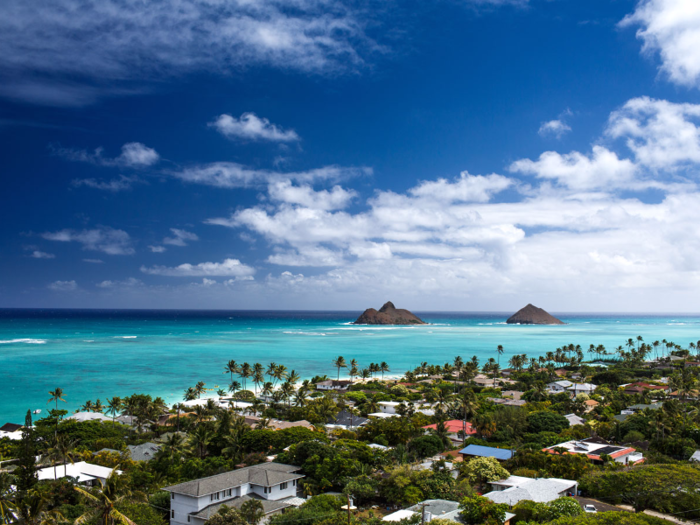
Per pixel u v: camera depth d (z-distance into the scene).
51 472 71.38
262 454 85.88
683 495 60.00
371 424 105.50
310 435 93.62
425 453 93.38
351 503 64.62
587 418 125.81
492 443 100.31
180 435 87.31
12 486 60.19
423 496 65.56
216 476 64.81
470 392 125.94
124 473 70.62
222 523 53.06
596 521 49.28
